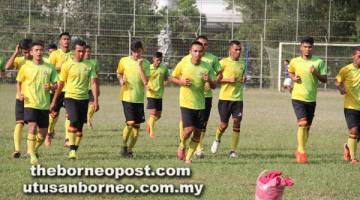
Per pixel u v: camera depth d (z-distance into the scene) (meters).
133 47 14.80
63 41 16.34
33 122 13.23
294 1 49.41
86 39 46.81
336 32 49.78
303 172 12.62
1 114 25.09
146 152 15.31
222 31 49.00
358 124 14.40
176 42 48.09
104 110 28.41
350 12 49.94
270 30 49.25
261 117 26.55
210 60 15.12
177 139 18.34
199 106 13.26
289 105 33.75
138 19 47.44
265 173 8.62
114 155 14.60
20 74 13.35
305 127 14.18
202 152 14.60
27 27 45.78
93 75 14.22
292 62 14.48
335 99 40.19
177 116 26.34
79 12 46.66
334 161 14.45
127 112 14.55
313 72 14.16
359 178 12.09
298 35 49.44
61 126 21.78
